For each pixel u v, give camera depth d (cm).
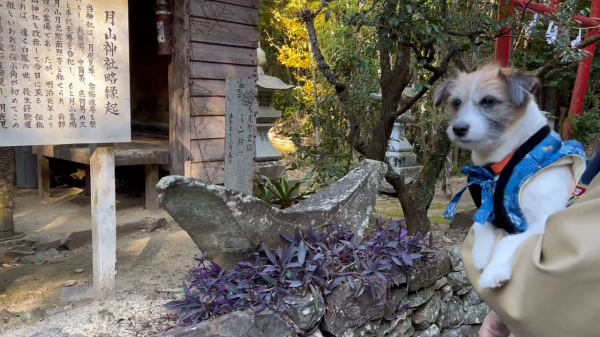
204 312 274
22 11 288
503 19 421
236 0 595
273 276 294
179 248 467
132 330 281
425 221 489
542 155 172
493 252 173
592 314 121
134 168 682
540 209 168
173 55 562
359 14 402
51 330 281
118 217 548
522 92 179
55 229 490
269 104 718
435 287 358
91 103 320
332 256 308
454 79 206
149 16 767
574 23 541
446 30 387
